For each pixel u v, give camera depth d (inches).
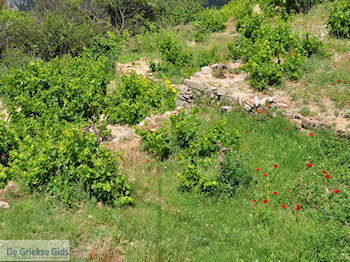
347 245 220.5
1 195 281.0
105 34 1036.5
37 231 228.5
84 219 249.8
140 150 362.9
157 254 215.5
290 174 312.7
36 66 489.4
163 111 460.8
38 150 306.8
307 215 265.0
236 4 919.0
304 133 371.9
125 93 478.0
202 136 368.8
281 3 749.3
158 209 271.6
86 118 442.6
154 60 657.6
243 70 505.7
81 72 538.0
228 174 300.0
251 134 380.8
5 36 1023.0
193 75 515.8
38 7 1205.7
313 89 426.9
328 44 515.8
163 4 1066.1
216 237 240.8
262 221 257.6
